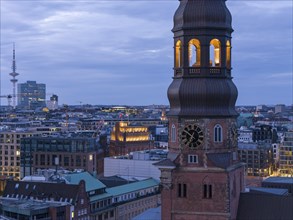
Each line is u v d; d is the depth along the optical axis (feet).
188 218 309.42
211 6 304.71
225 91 304.50
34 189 638.94
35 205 567.18
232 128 312.91
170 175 310.65
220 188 303.48
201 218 307.17
